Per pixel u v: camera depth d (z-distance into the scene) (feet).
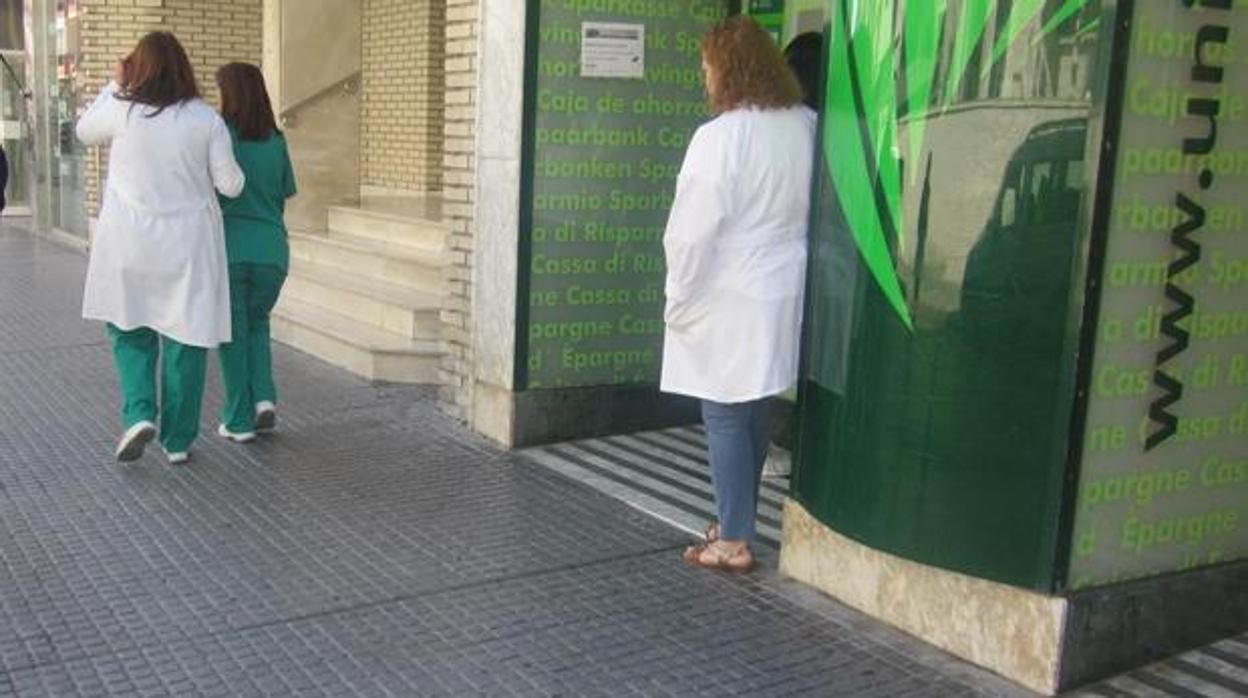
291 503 17.20
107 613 13.41
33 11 50.52
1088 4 10.94
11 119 58.90
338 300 27.89
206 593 14.02
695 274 13.88
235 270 19.53
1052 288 11.42
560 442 20.53
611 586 14.56
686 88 20.58
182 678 11.97
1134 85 11.04
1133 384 11.75
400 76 35.86
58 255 44.68
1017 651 12.15
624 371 20.98
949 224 12.06
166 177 17.94
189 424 18.74
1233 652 12.85
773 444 19.93
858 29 13.05
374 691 11.85
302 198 32.86
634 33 19.85
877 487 13.04
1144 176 11.31
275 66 32.07
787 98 14.20
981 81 11.69
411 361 24.47
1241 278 12.26
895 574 13.37
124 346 18.44
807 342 14.24
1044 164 11.35
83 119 18.24
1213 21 11.39
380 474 18.65
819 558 14.42
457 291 21.45
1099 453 11.70
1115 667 12.28
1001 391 11.88
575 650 12.85
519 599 14.11
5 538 15.53
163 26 37.58
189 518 16.47
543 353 20.12
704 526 16.71
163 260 17.89
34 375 24.66
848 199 13.28
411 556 15.34
